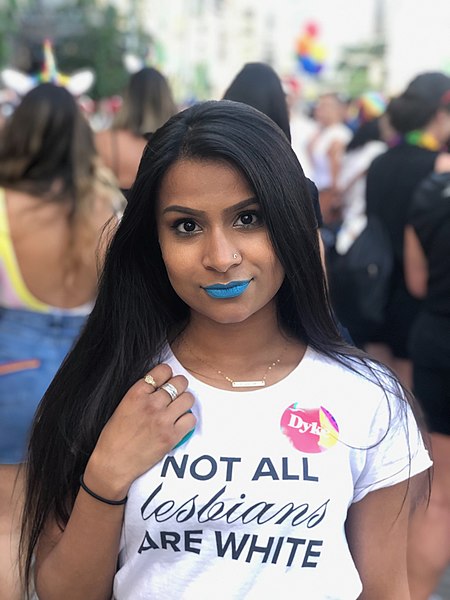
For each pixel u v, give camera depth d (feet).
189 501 4.40
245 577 4.42
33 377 8.37
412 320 12.09
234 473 4.42
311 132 23.54
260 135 4.31
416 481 4.93
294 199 4.36
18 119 8.68
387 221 12.18
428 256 9.56
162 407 4.44
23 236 8.43
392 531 4.79
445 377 9.32
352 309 12.18
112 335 4.77
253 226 4.39
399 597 4.90
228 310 4.41
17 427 8.26
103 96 67.31
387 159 12.31
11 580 7.48
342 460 4.52
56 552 4.68
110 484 4.40
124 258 4.74
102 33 67.72
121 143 12.88
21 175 8.60
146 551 4.50
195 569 4.44
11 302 8.55
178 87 62.39
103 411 4.70
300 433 4.51
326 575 4.47
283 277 4.57
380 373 4.77
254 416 4.54
